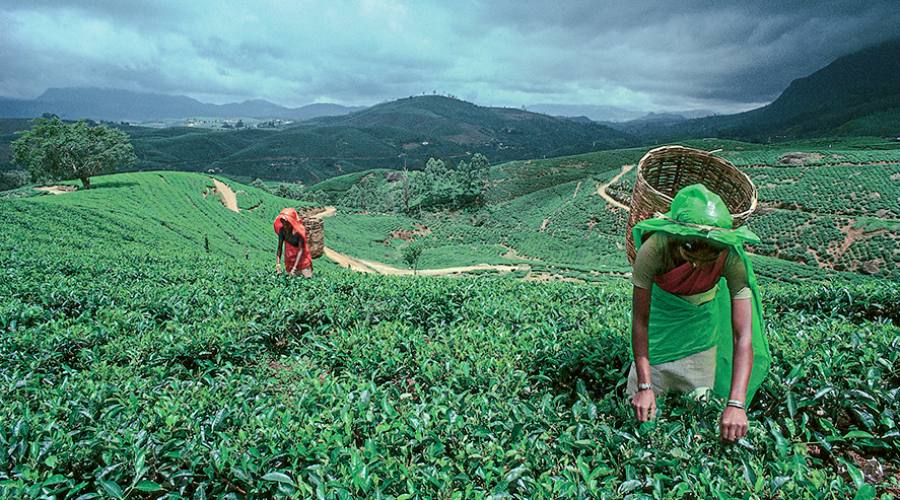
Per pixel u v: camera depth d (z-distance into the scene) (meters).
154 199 77.94
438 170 160.38
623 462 3.54
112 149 82.44
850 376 4.55
